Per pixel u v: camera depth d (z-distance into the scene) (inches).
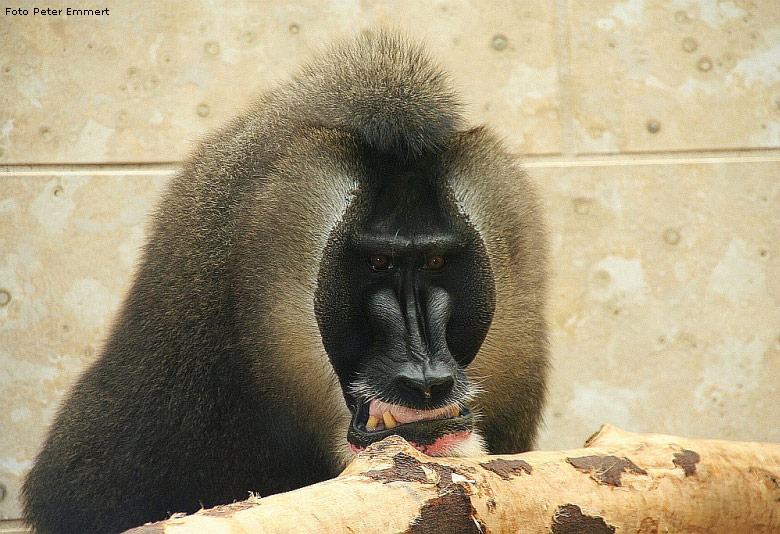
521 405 295.3
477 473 180.1
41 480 284.2
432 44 401.1
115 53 395.9
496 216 273.1
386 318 249.8
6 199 388.8
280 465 279.3
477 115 400.2
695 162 409.4
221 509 155.4
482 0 405.1
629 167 406.6
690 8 412.8
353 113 263.9
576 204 403.2
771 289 410.6
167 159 395.2
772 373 408.2
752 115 412.2
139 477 270.8
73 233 391.2
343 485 166.7
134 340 280.5
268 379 269.9
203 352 271.1
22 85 391.5
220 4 399.2
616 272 405.1
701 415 405.7
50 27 393.7
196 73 396.8
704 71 411.2
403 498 168.2
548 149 404.2
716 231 409.4
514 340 283.9
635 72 410.0
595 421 402.3
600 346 402.9
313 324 264.5
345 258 258.7
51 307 389.1
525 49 406.0
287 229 263.6
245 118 297.4
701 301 407.8
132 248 392.8
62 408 291.9
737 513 205.3
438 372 237.9
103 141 394.0
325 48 354.9
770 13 414.3
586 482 191.5
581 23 408.5
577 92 407.5
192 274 273.3
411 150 259.9
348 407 264.1
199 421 272.2
